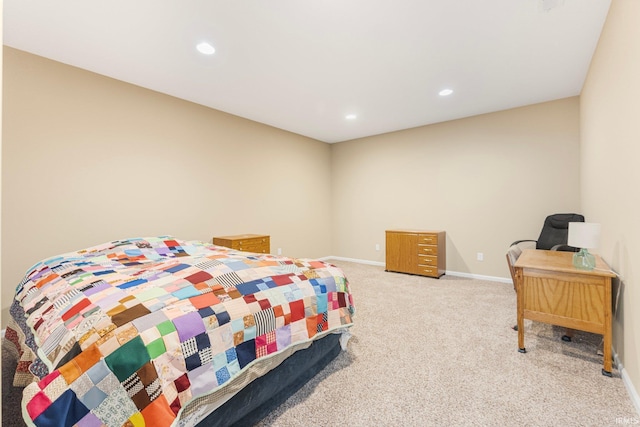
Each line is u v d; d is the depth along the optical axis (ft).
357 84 10.74
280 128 16.40
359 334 8.33
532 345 7.59
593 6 6.84
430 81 10.52
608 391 5.76
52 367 3.71
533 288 7.03
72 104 9.39
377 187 17.79
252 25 7.41
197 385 4.12
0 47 2.44
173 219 11.87
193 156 12.50
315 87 10.98
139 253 8.07
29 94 8.64
